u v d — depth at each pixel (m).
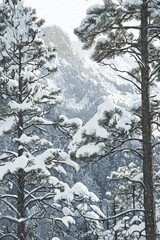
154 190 9.59
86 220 12.86
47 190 13.91
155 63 10.90
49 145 14.40
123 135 8.95
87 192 12.44
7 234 13.08
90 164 9.45
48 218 13.48
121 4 9.65
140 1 9.45
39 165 12.71
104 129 8.87
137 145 9.88
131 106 9.60
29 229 13.51
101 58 10.11
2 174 12.40
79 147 9.19
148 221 9.10
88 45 10.41
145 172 9.28
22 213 13.48
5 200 13.59
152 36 10.18
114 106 8.83
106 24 9.85
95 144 9.08
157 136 10.12
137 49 10.09
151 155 9.30
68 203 12.45
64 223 12.88
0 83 13.94
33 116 14.43
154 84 10.47
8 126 13.80
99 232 13.06
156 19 9.96
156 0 9.48
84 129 9.00
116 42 10.47
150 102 9.80
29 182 13.86
